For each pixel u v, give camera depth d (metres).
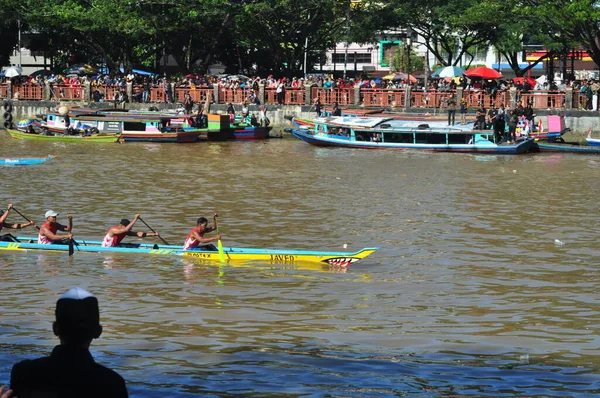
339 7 68.62
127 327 15.70
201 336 15.12
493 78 58.19
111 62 71.00
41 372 5.63
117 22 64.38
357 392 11.98
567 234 26.08
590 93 54.16
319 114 58.41
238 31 69.38
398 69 98.75
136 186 35.53
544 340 15.16
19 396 5.65
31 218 27.95
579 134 54.12
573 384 12.55
